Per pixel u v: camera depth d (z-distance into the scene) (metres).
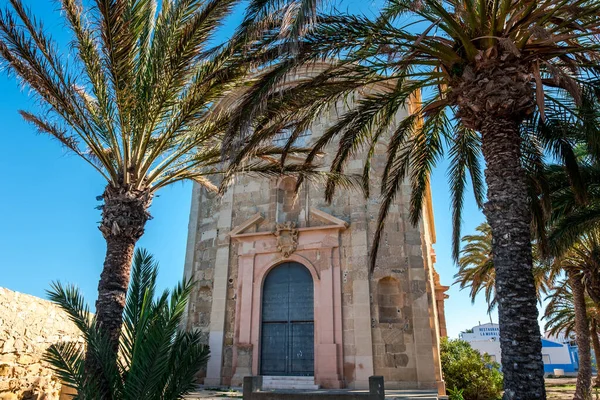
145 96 9.72
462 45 8.97
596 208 13.19
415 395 13.15
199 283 18.94
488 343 65.62
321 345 16.00
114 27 8.61
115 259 9.82
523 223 8.03
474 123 8.94
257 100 8.01
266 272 17.95
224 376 16.94
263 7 7.46
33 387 10.20
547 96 10.26
